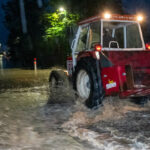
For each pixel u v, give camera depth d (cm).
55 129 353
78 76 490
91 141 297
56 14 2131
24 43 2867
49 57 2398
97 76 429
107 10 2055
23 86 879
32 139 316
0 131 350
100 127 348
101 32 475
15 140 313
